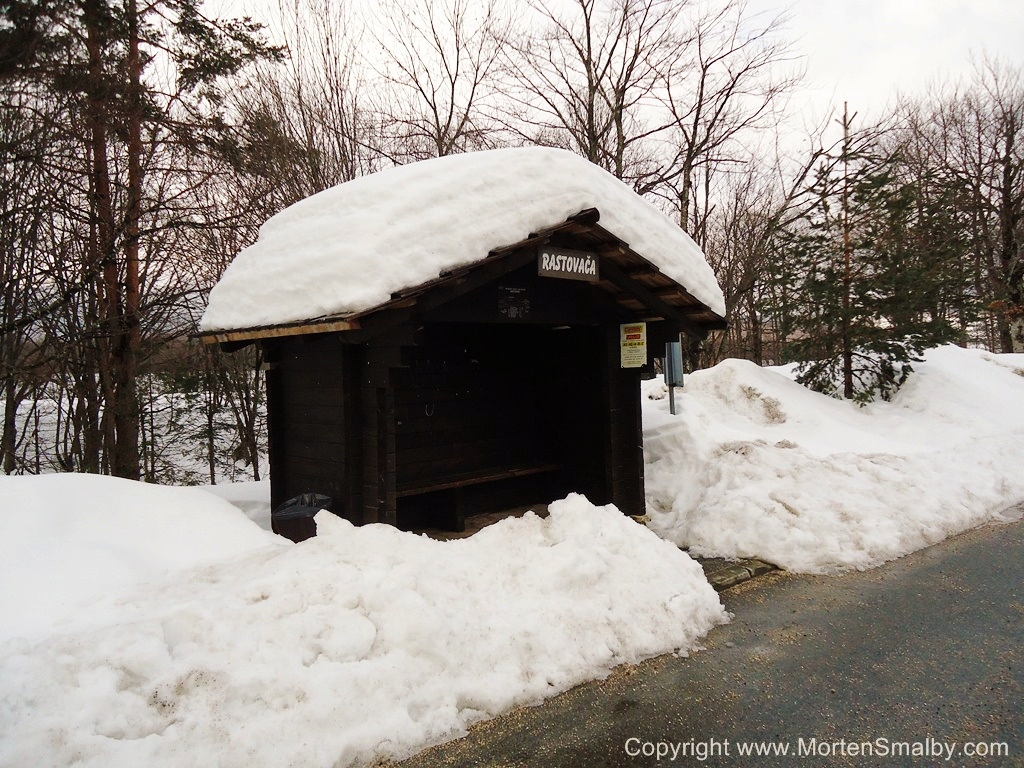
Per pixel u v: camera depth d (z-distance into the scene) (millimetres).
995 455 8773
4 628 3426
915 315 11055
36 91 8023
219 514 5172
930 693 3547
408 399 6707
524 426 7734
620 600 4316
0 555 3975
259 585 3611
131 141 8672
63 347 8766
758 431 9578
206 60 9328
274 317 5242
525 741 3148
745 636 4363
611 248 5848
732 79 18812
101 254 8406
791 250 11602
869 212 10977
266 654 3172
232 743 2789
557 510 5113
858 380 11789
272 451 6098
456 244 5020
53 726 2656
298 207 6152
